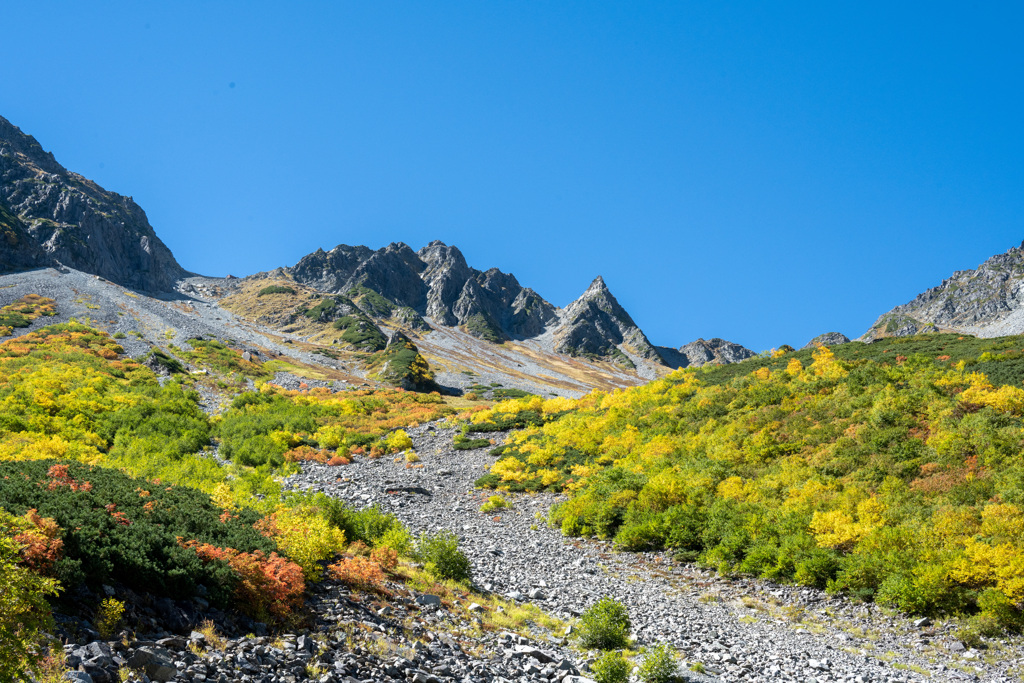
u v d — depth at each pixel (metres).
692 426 41.84
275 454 44.75
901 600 19.34
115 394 53.81
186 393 62.72
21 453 28.53
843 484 28.61
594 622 15.27
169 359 78.88
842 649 16.97
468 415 60.88
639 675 12.75
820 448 33.00
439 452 49.62
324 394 82.19
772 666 14.82
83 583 9.19
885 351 51.06
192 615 9.92
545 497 36.97
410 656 11.16
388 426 59.62
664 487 30.88
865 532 23.20
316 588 13.50
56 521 10.32
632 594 21.78
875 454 30.23
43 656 7.04
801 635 18.22
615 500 31.33
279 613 11.22
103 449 38.84
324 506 20.55
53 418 40.75
